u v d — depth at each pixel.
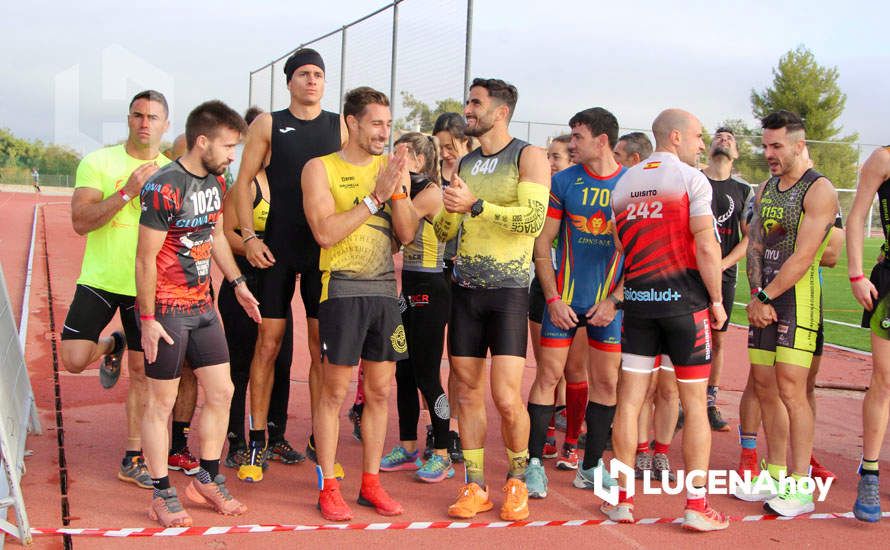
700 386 4.17
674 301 4.14
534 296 5.57
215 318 4.15
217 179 4.06
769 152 4.61
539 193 4.21
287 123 4.95
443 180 5.72
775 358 4.61
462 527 4.11
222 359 4.16
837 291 17.19
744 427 4.98
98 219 4.45
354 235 4.11
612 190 4.59
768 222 4.71
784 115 4.56
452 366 4.45
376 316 4.14
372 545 3.83
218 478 4.24
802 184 4.57
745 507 4.57
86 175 4.60
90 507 4.16
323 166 4.21
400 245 4.61
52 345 8.36
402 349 4.23
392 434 5.87
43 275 14.53
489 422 6.26
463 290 4.37
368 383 4.23
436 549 3.81
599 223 4.61
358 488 4.70
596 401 4.71
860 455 5.68
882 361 4.36
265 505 4.36
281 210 4.85
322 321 4.16
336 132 5.08
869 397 4.39
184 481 4.72
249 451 4.87
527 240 4.35
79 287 4.62
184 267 3.96
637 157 5.36
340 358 4.08
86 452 5.06
